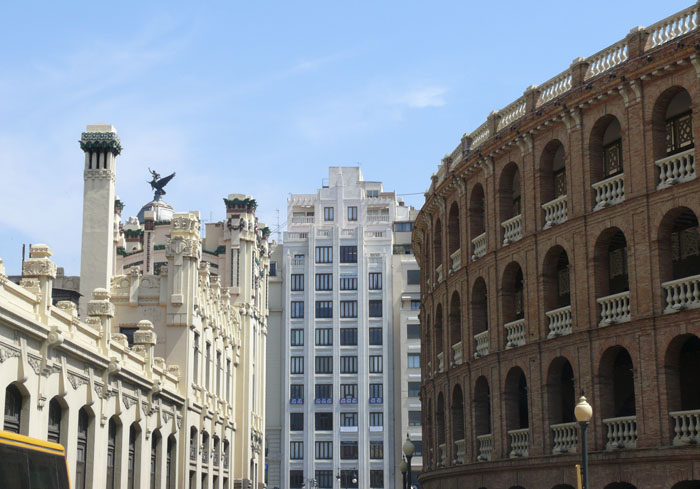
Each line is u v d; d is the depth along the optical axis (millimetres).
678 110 40562
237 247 81875
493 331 48188
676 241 41656
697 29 36656
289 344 135500
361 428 132250
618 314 40219
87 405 38688
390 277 136750
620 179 40375
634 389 40188
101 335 40438
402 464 53281
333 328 135625
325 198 143750
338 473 131000
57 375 34969
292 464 132125
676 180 37500
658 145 38844
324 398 133750
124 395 43875
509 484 45719
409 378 132000
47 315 33688
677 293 37375
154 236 86500
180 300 56844
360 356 134375
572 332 41938
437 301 57938
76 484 37812
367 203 145625
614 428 39500
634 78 39281
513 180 50125
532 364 44562
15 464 23734
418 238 65188
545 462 42625
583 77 42969
